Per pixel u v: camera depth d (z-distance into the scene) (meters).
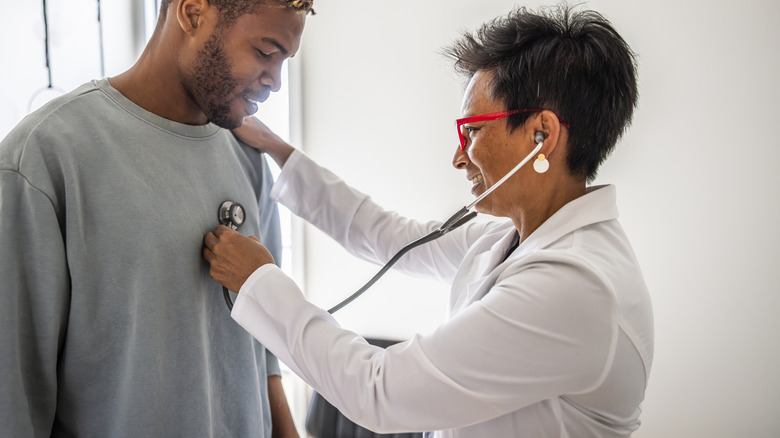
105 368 0.82
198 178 0.93
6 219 0.72
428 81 2.00
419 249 1.21
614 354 0.73
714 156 1.76
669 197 1.81
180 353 0.89
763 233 1.74
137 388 0.83
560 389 0.74
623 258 0.81
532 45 0.81
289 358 0.87
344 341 0.83
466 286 0.97
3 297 0.72
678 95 1.76
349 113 2.09
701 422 1.84
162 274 0.85
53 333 0.77
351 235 1.26
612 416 0.79
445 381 0.73
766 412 1.79
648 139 1.80
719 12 1.70
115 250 0.80
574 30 0.82
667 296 1.84
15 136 0.76
